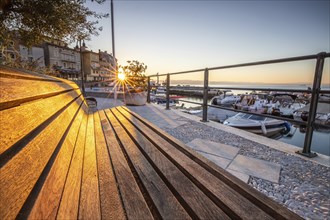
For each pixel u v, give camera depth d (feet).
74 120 5.61
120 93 35.45
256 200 2.27
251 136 8.96
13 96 2.32
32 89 3.23
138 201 2.33
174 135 9.14
